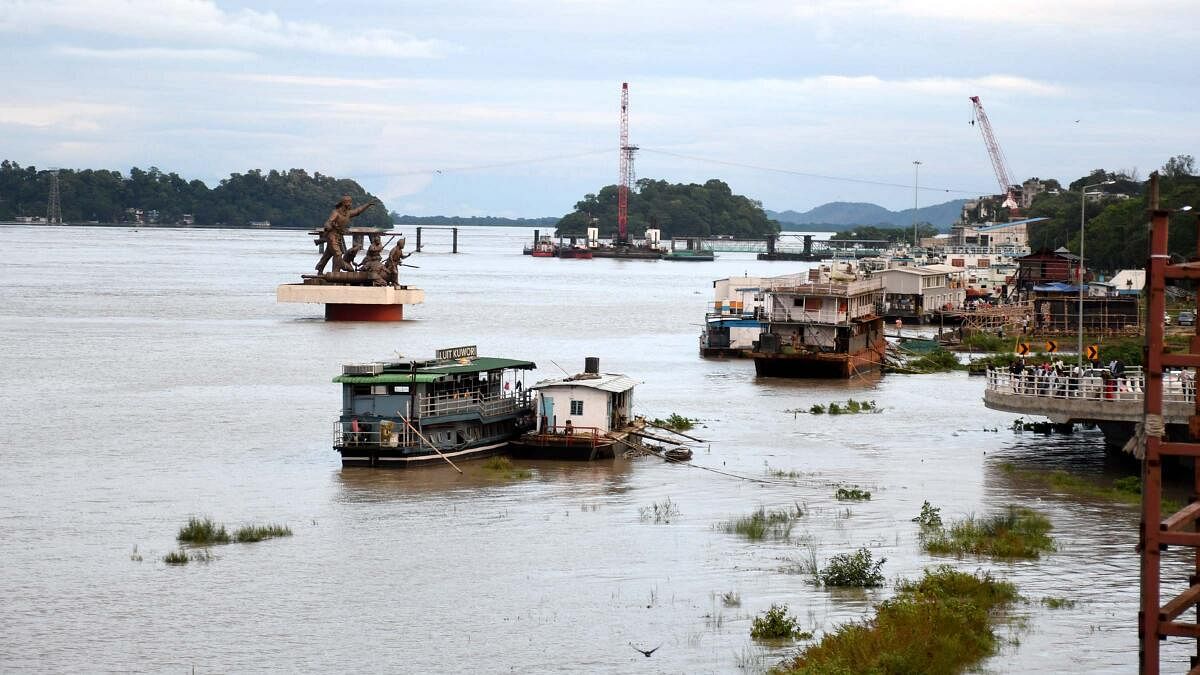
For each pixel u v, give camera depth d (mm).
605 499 98812
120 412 142500
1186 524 48719
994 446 122750
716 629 68125
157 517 93062
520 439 114500
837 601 72500
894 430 133250
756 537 86688
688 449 119312
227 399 153500
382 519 92250
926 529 88062
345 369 110562
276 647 66188
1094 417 103250
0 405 147125
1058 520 90812
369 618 70562
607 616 70625
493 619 70312
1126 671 60531
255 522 91312
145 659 64562
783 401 156375
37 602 73312
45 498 99188
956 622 64938
